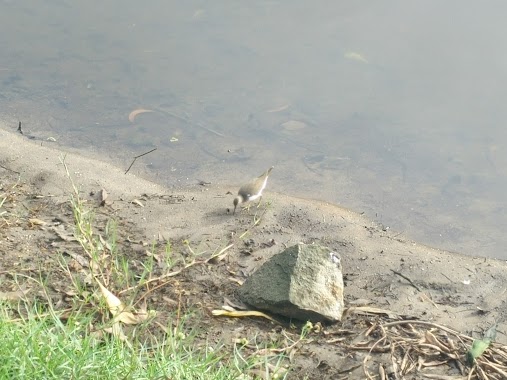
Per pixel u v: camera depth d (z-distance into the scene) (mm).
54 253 7320
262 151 10312
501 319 7047
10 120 10734
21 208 8352
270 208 8844
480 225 8977
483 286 7598
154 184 9477
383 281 7598
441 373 6074
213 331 6402
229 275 7395
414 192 9578
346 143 10500
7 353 4879
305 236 8328
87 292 6316
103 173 9469
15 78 11836
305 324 6641
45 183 9047
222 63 12430
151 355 5648
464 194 9570
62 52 12719
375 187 9641
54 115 10938
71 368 4871
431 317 7020
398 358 6219
